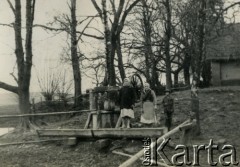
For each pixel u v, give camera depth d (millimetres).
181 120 21000
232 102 24344
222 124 20125
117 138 16500
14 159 15891
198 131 17625
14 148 17656
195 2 20125
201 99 26297
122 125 17391
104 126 18234
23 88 23078
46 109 30141
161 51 40688
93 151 16219
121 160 14844
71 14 29516
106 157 15453
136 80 18797
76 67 31078
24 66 23344
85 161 15180
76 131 17156
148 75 39906
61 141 17844
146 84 18281
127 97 16859
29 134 20453
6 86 23094
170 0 26266
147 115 18188
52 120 28234
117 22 22859
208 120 21031
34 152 16797
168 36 30875
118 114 18562
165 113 18406
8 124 34438
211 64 40438
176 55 44375
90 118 18641
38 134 18266
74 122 23938
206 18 19234
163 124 19844
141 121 18219
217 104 24484
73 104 31172
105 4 22406
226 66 40281
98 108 18469
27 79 23109
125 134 16078
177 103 25141
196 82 18250
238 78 39938
